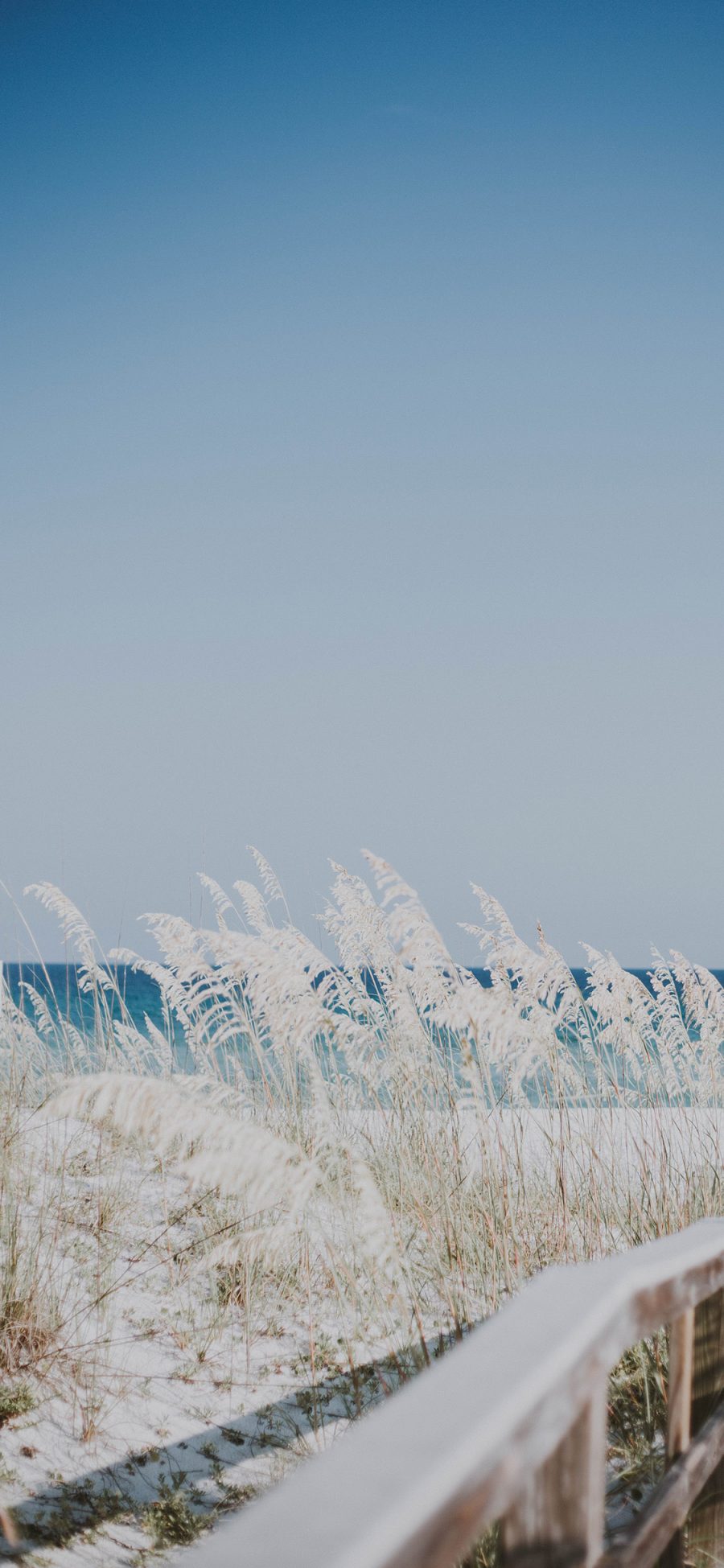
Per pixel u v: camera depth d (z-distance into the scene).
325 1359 4.79
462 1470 1.07
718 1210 5.50
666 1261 2.06
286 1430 4.23
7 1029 6.80
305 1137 5.20
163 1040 6.89
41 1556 3.25
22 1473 3.75
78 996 7.08
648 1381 4.07
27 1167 5.89
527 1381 1.28
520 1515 1.57
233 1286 5.12
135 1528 3.50
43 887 6.64
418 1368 3.78
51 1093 6.27
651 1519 2.12
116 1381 4.42
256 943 4.17
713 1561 2.74
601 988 6.44
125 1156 6.57
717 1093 7.12
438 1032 5.38
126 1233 5.79
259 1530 0.90
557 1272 1.81
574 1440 1.64
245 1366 4.68
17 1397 4.18
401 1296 3.74
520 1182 5.25
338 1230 4.43
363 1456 1.05
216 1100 3.15
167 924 4.98
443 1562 1.04
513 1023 4.21
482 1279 4.67
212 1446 4.11
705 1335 2.81
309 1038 4.15
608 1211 5.59
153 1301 5.16
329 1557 0.85
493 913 5.72
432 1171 5.11
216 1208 5.84
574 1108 5.89
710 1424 2.74
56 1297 4.82
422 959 3.88
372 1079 5.62
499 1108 5.20
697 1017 7.20
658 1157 5.81
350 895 6.03
